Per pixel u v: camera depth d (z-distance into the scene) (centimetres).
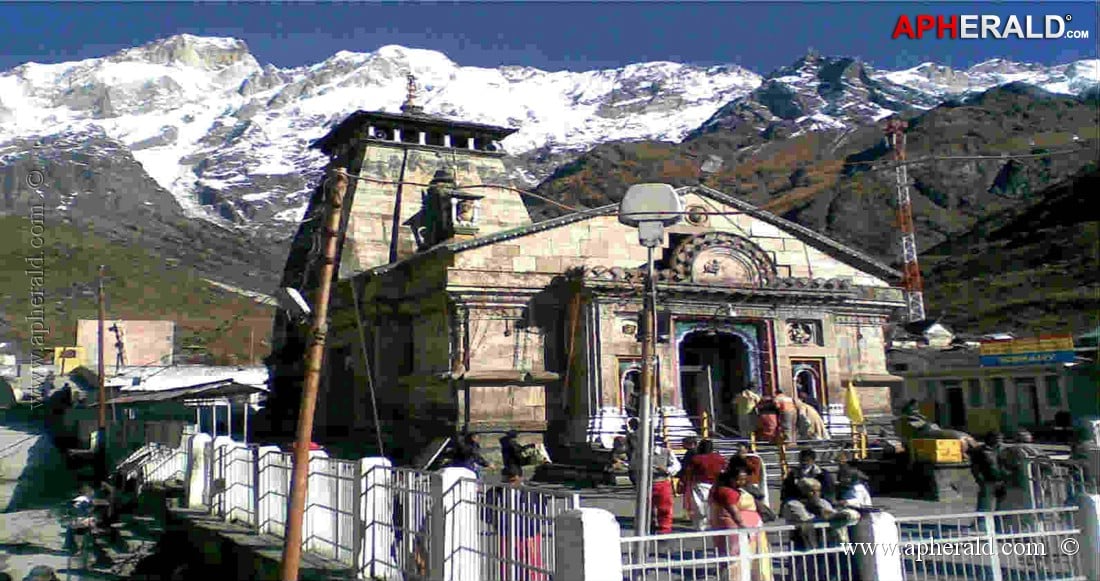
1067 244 11694
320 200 4169
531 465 2669
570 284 2859
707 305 2886
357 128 4044
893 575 956
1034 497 1445
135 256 11019
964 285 11575
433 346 2941
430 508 1153
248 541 1594
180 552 1939
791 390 2962
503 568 1005
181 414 3816
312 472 1517
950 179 17812
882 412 3253
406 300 3134
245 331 7812
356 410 3381
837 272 3316
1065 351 4572
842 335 3234
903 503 2000
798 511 1164
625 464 2341
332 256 1269
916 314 9519
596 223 3022
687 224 3117
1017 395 4841
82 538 2484
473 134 4175
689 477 1502
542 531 937
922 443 2144
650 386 1277
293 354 4031
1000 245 13338
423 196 3831
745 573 935
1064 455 2895
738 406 2719
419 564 1175
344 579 1265
